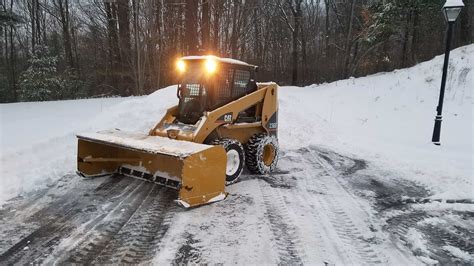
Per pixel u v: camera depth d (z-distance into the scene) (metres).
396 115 12.77
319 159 8.18
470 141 9.41
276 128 7.45
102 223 4.64
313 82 34.41
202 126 5.79
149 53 22.30
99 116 10.52
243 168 6.92
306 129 10.91
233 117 6.32
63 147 8.06
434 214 5.20
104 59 27.61
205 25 20.41
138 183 6.15
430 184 6.47
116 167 6.55
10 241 4.16
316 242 4.26
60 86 24.73
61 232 4.39
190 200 4.96
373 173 7.14
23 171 6.51
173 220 4.73
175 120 6.50
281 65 37.59
